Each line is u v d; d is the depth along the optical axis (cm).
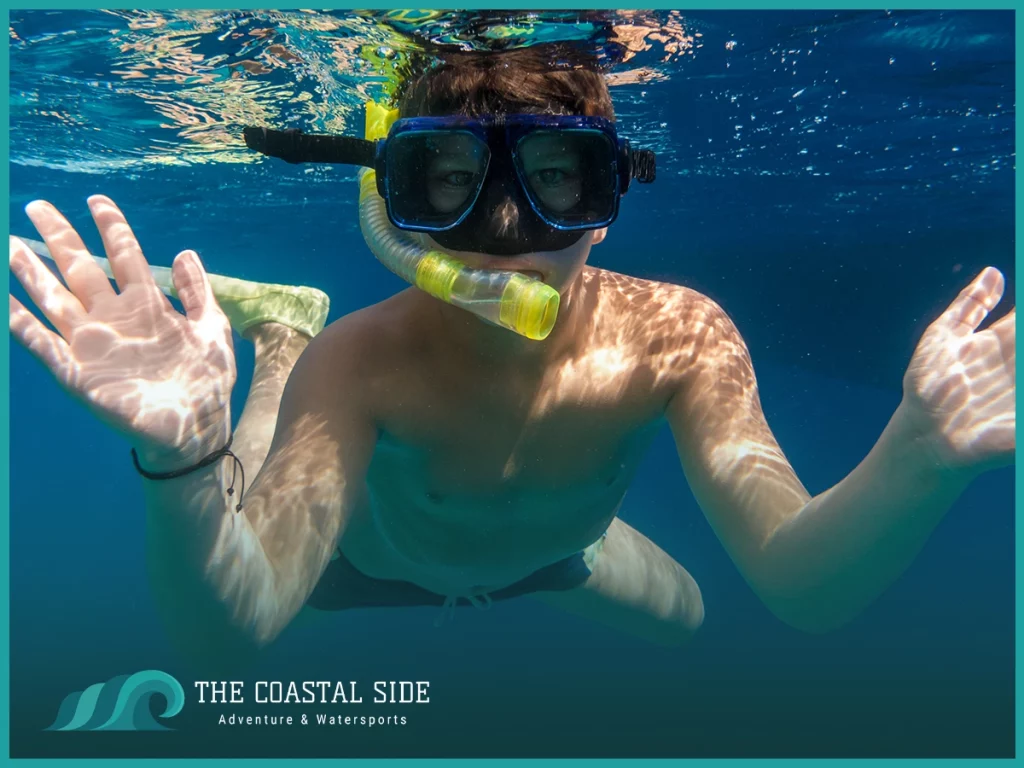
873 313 385
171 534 41
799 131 178
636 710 207
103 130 171
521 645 281
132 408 37
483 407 57
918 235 322
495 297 46
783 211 287
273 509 51
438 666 252
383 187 50
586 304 59
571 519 66
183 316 40
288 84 128
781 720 197
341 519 53
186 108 149
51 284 38
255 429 94
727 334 59
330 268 492
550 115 47
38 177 231
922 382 39
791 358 444
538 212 47
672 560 125
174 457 39
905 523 41
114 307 38
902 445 40
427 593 90
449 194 48
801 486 51
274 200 268
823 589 45
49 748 175
